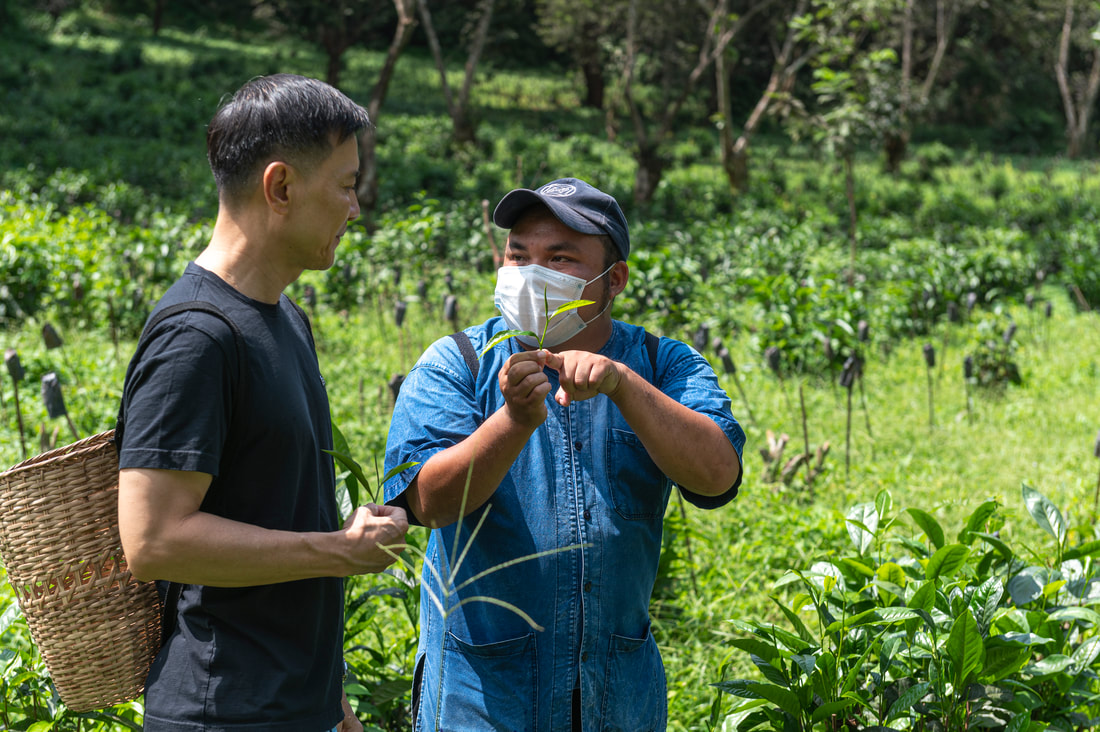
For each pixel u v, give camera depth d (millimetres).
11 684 2363
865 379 8977
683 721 3178
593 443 1853
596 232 1803
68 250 10078
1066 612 2543
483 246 13266
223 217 1631
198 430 1488
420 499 1718
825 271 12305
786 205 22688
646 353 1988
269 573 1518
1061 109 47906
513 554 1811
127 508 1478
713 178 29156
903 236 18766
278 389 1600
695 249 14227
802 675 2465
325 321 9938
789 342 8875
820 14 13922
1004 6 36125
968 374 7406
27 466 1593
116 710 2303
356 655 3127
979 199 26141
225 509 1598
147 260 10492
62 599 1625
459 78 44781
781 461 5809
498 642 1811
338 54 35375
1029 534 4969
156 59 40000
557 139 35219
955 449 6902
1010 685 2414
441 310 10820
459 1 40000
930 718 2484
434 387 1870
